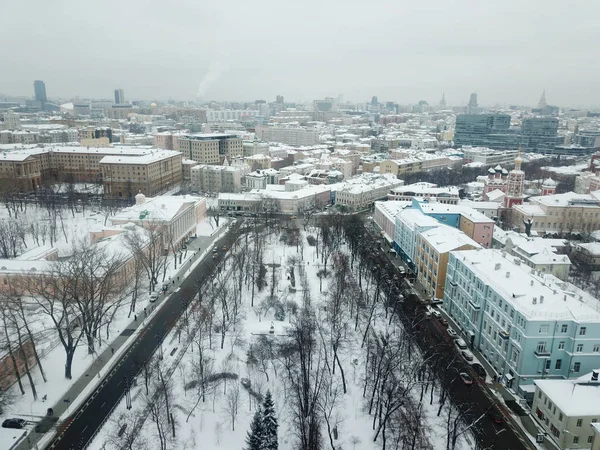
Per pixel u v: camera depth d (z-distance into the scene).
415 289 191.75
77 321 142.25
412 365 125.44
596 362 117.44
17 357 121.38
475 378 128.12
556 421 102.00
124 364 131.75
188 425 108.06
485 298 139.38
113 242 184.25
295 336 136.00
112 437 101.62
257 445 92.88
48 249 193.38
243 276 189.62
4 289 154.88
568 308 118.31
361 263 196.50
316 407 109.50
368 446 104.69
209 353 135.75
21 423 105.88
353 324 156.62
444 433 106.44
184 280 194.25
